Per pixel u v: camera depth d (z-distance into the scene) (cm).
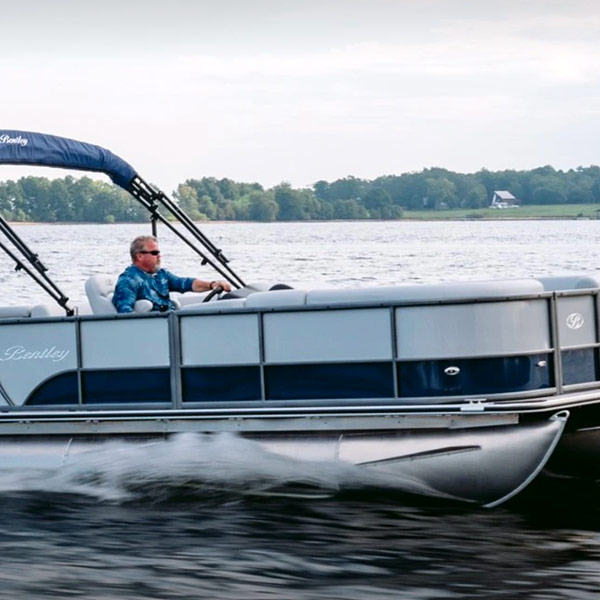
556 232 9962
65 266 4259
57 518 1017
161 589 831
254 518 1009
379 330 1023
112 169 1266
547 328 1026
